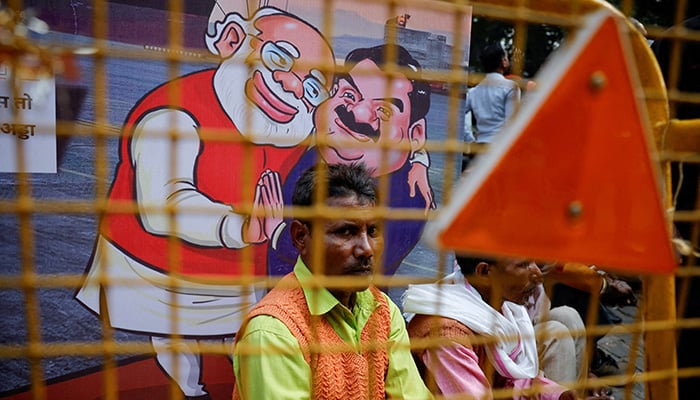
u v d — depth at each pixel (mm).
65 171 2082
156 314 2279
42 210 702
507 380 1945
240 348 940
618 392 3047
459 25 830
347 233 1544
